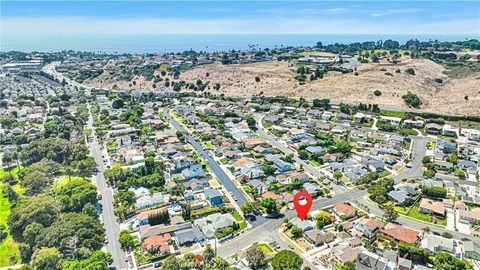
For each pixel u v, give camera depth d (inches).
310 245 4340.6
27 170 6323.8
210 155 7500.0
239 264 3941.9
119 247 4365.2
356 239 4343.0
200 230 4697.3
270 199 5137.8
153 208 5300.2
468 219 4790.8
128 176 6254.9
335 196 5649.6
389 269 3826.3
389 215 4830.2
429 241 4237.2
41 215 4643.2
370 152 7352.4
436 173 6407.5
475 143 7672.2
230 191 5871.1
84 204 5167.3
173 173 6624.0
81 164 6550.2
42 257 3796.8
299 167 6786.4
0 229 4675.2
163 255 4163.4
